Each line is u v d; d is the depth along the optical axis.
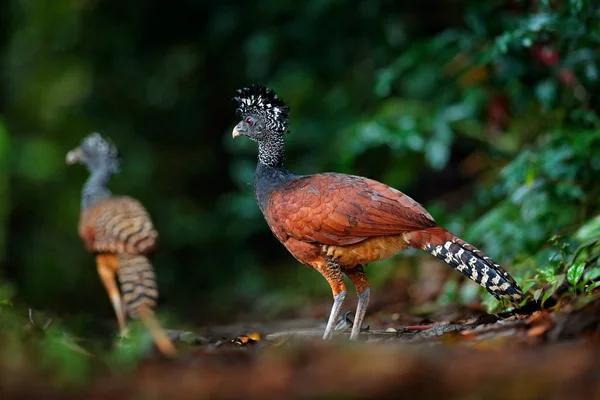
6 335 6.76
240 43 19.69
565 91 11.96
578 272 7.73
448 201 17.20
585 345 5.64
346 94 17.30
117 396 5.28
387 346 6.55
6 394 5.34
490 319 7.93
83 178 21.39
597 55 10.98
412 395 4.98
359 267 8.94
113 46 21.08
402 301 12.96
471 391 4.95
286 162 17.67
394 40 16.55
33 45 21.77
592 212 10.71
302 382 5.38
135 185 20.84
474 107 13.62
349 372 5.52
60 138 21.50
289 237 8.93
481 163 14.47
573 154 10.48
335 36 17.50
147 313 8.58
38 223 21.20
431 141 13.46
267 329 10.71
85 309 19.25
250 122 9.52
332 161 16.55
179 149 21.64
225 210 19.55
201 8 20.56
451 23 16.78
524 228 10.70
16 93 22.12
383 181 15.73
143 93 21.08
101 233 10.89
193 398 5.15
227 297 18.86
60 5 21.22
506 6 13.24
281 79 17.91
